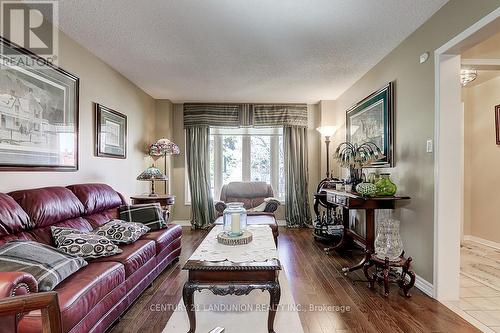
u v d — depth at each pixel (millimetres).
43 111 2383
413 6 2279
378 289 2584
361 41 2896
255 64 3500
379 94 3352
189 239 4461
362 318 2068
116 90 3721
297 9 2311
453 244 2342
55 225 2178
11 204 1842
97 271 1798
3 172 2016
